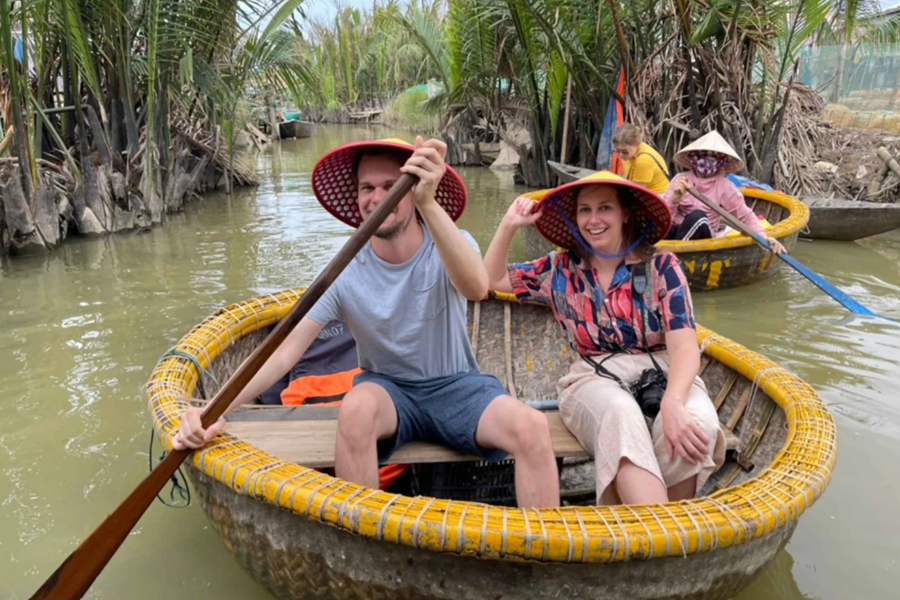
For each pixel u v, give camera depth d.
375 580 1.70
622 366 2.37
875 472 2.70
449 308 2.19
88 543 1.76
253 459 1.83
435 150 1.85
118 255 6.11
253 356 1.86
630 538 1.54
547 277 2.52
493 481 2.44
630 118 8.45
